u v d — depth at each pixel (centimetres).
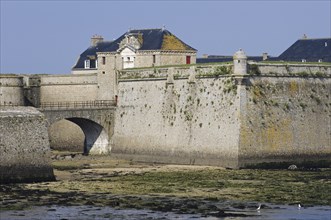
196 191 18962
